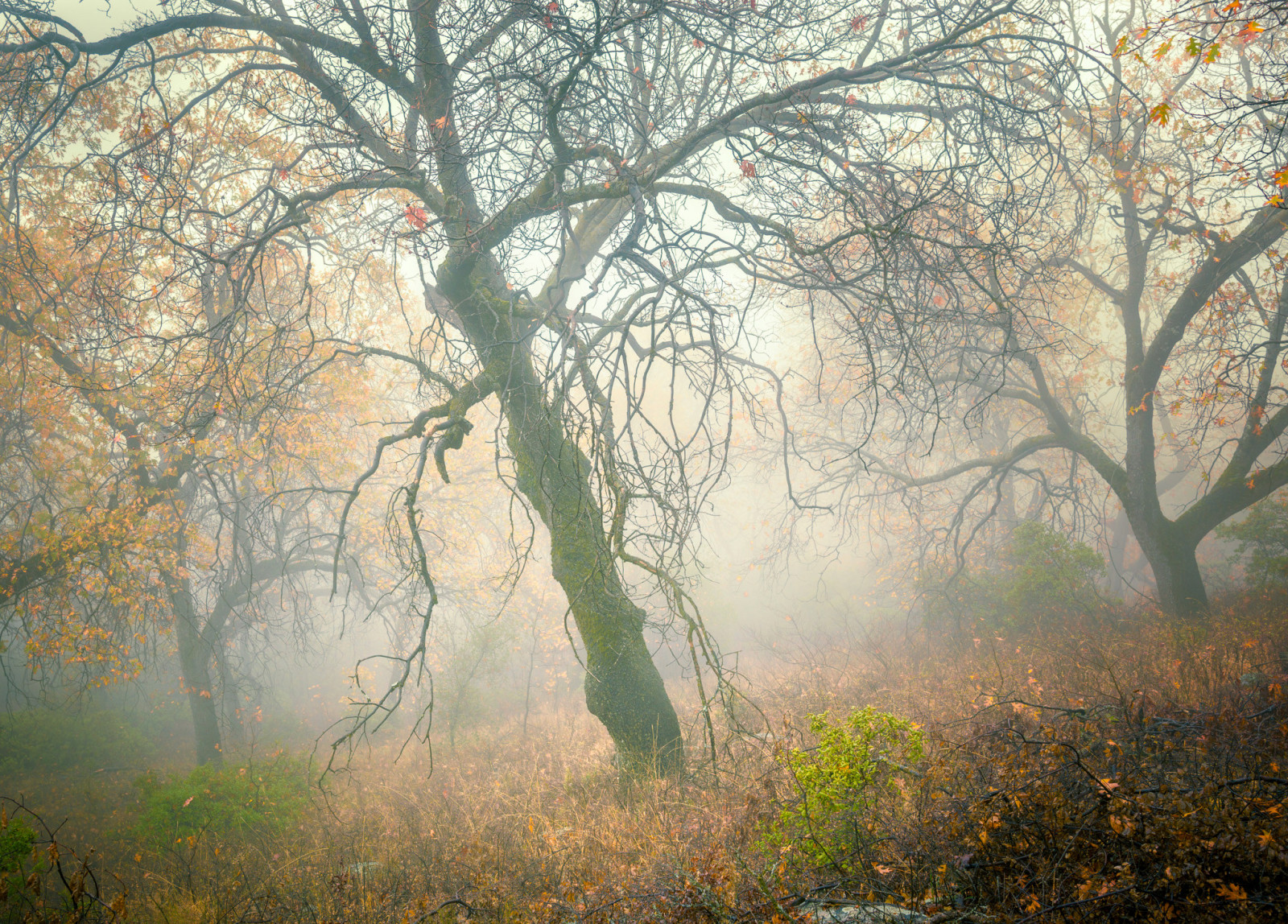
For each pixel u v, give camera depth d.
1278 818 3.17
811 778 4.40
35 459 12.20
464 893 4.87
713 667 6.94
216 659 15.80
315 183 9.48
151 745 18.44
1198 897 2.83
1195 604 11.82
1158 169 10.43
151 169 8.66
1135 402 12.23
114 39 7.35
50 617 11.78
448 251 8.10
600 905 3.97
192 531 13.09
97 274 9.34
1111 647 9.23
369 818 8.38
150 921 5.18
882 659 11.27
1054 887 3.08
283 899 5.43
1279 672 6.27
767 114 8.59
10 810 11.55
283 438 12.59
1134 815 3.33
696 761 7.67
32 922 4.84
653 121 7.93
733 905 3.61
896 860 3.71
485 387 8.08
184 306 12.60
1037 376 12.73
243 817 8.85
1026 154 8.60
